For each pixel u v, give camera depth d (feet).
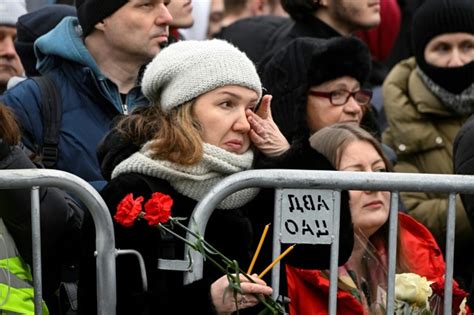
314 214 30.86
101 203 30.37
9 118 32.89
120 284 30.94
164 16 40.81
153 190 31.27
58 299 34.22
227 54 31.99
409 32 63.21
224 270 29.55
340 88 42.01
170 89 31.96
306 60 41.86
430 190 31.37
